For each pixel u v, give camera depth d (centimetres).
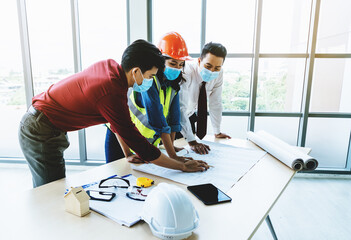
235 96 324
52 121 105
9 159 347
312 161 111
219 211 77
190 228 64
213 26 305
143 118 129
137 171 109
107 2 303
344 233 200
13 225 68
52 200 82
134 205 79
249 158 127
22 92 335
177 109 141
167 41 127
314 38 293
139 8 299
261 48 309
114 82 88
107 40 315
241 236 65
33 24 312
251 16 302
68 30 311
